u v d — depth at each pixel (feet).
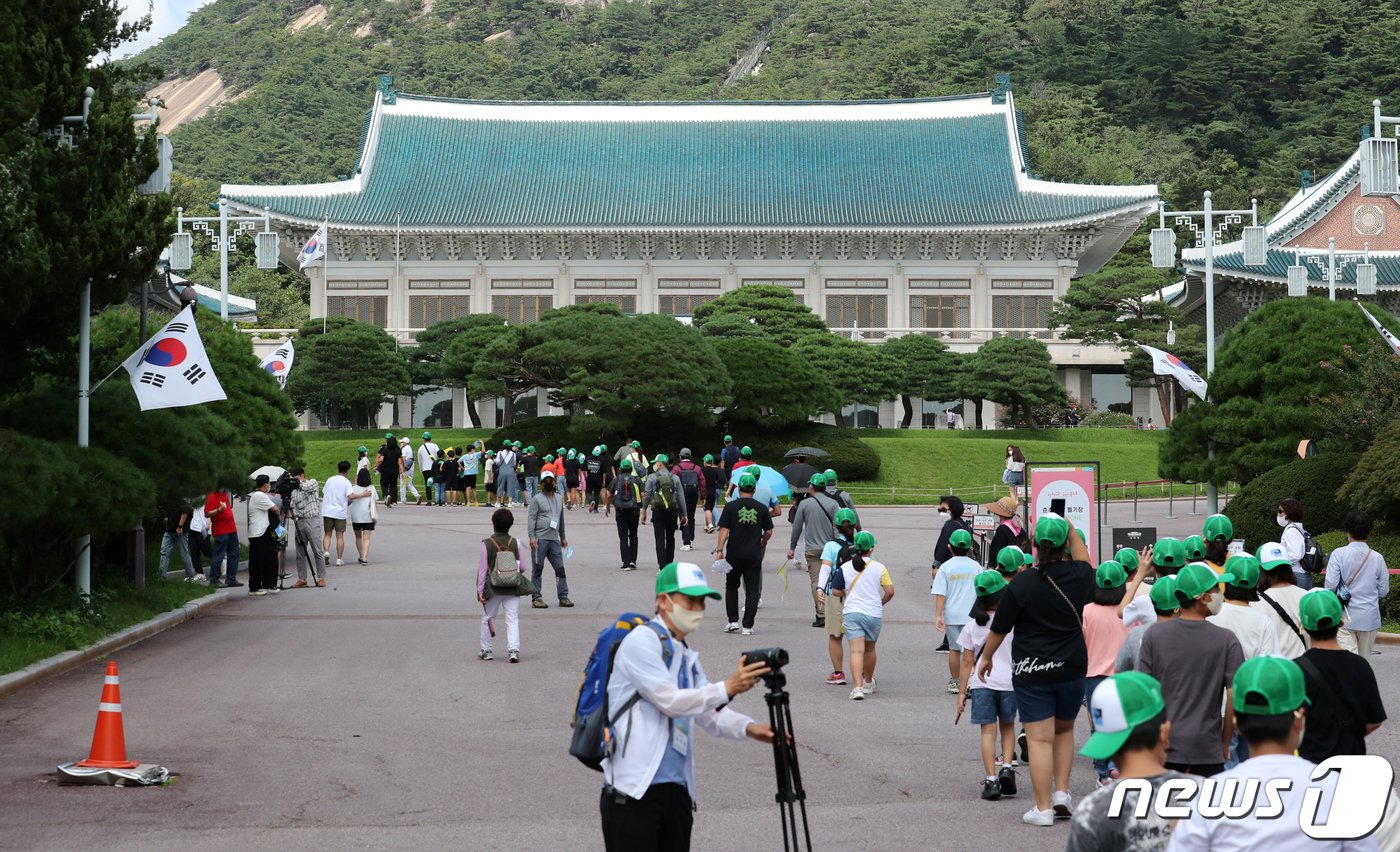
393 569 114.52
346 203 333.01
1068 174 498.28
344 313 338.54
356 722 55.06
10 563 75.15
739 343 242.37
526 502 187.11
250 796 43.32
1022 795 44.27
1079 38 618.03
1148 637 36.50
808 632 80.59
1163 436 274.57
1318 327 125.80
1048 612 40.16
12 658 64.34
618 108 363.76
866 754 50.24
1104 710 23.50
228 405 121.49
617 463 172.86
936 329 332.80
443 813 41.32
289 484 103.60
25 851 37.04
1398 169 108.47
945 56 619.26
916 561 123.03
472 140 355.77
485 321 295.69
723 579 109.19
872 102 364.17
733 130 360.89
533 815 41.09
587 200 338.95
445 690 62.08
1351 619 63.26
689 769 28.53
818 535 82.89
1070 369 339.36
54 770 46.60
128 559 88.12
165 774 45.06
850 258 337.11
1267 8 606.96
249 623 84.07
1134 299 295.28
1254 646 40.52
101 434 79.56
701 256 337.11
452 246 335.26
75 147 75.46
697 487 126.52
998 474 244.63
